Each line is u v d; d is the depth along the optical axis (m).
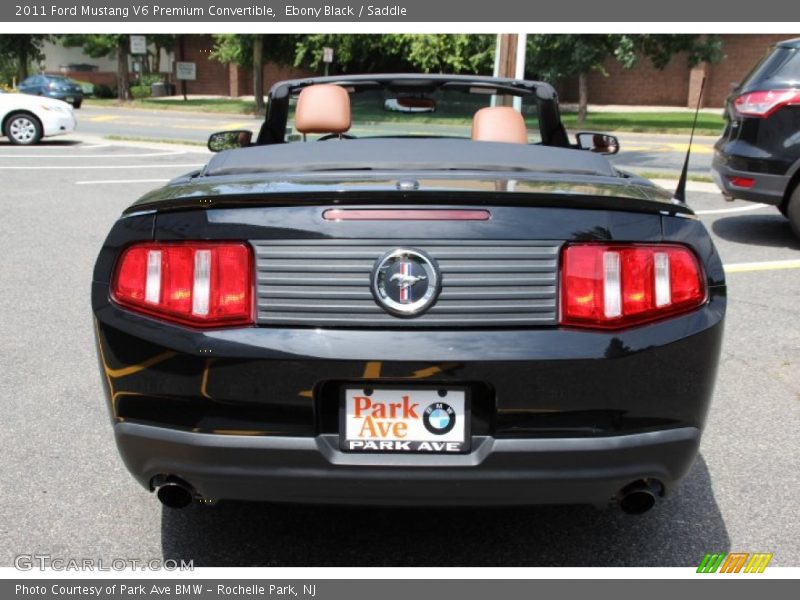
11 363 4.59
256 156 3.29
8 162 13.59
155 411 2.32
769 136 7.30
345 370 2.21
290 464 2.25
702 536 2.94
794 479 3.38
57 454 3.51
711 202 10.27
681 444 2.31
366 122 4.13
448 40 27.11
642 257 2.29
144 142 17.78
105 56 49.12
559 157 3.28
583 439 2.25
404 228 2.23
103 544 2.86
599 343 2.23
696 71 33.12
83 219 8.70
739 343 5.02
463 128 4.12
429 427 2.26
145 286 2.32
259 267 2.25
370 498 2.30
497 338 2.21
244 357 2.22
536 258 2.25
